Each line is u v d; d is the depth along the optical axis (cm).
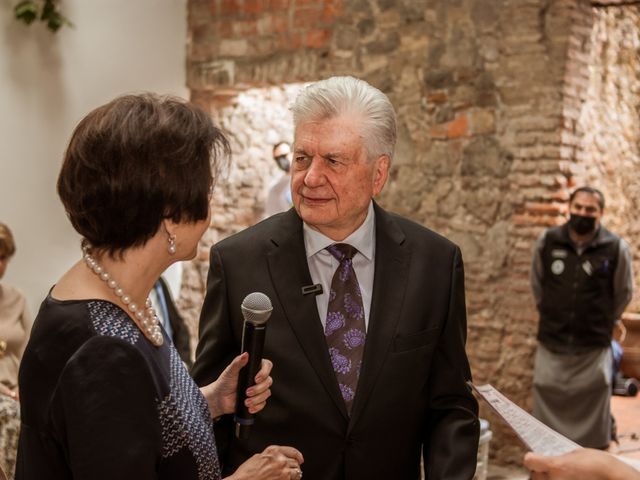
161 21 644
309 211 196
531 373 539
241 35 640
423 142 569
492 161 547
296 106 199
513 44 539
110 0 604
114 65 610
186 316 682
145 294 143
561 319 517
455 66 557
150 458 129
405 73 575
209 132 141
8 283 539
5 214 538
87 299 134
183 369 150
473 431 206
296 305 201
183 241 142
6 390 345
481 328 552
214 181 145
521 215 539
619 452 543
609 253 512
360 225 207
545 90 531
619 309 521
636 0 542
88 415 125
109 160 133
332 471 196
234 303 204
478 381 552
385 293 204
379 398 197
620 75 732
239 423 177
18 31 543
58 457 132
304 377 197
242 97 677
